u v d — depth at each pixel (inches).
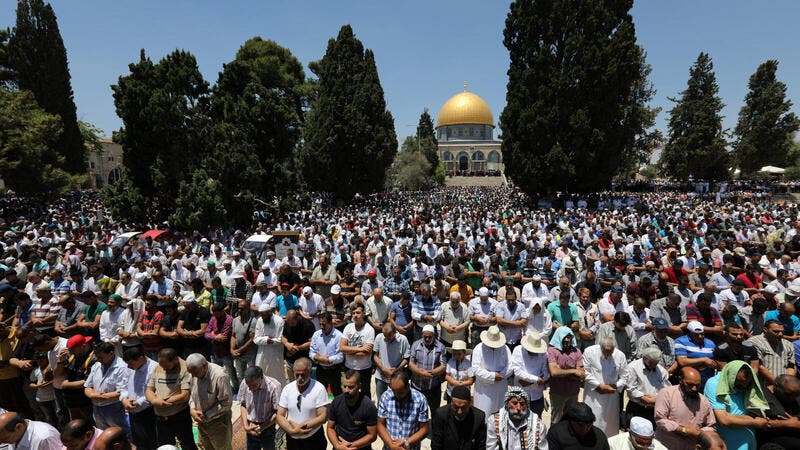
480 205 1357.0
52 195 1269.7
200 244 557.3
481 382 225.5
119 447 147.4
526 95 1264.8
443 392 297.4
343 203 1437.0
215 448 197.0
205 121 875.4
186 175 818.8
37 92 1566.2
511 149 1323.8
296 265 445.1
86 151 1907.0
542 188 1296.8
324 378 249.4
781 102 1957.4
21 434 153.0
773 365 217.3
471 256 417.7
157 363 209.5
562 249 461.4
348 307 311.9
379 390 239.0
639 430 153.9
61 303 295.4
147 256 515.2
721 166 1893.5
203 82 884.0
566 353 220.5
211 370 196.4
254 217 900.0
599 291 372.2
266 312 265.6
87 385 205.8
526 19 1268.5
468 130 3730.3
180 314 289.9
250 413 192.7
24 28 1537.9
